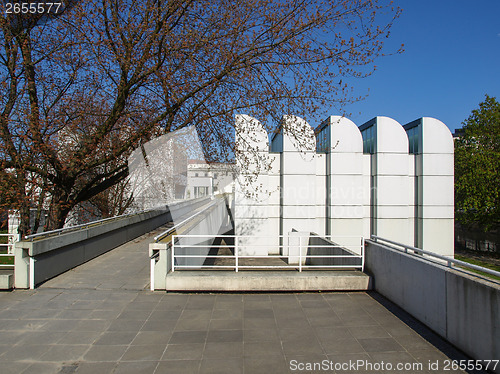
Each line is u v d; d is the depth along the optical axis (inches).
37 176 376.5
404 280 188.5
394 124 546.6
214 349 141.6
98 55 326.6
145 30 316.2
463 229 1165.1
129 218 449.7
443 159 553.6
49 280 245.4
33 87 345.7
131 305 194.5
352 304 199.9
